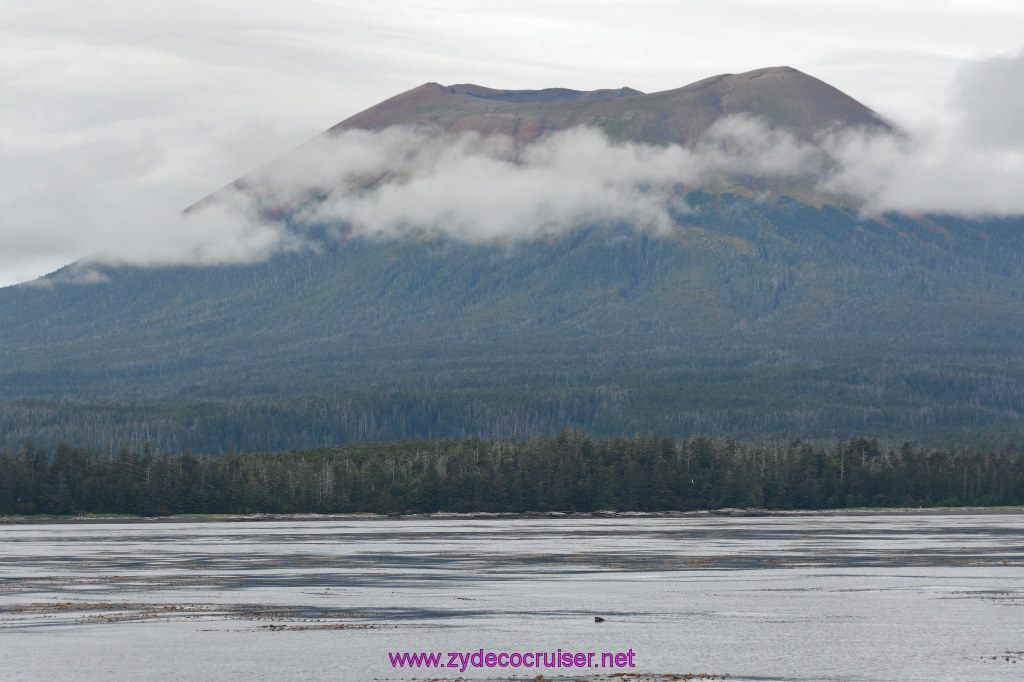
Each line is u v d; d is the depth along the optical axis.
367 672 126.31
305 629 151.00
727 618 162.25
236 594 184.12
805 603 176.88
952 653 137.75
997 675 126.31
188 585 195.50
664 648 140.25
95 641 142.25
